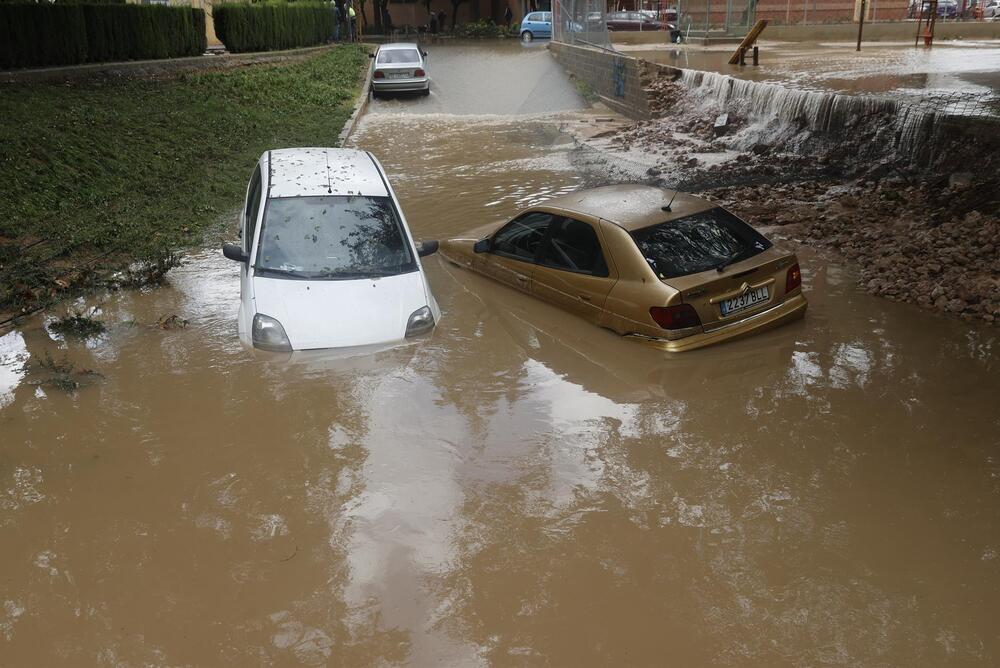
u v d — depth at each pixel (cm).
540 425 556
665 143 1708
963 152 1119
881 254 891
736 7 3519
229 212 1174
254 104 1986
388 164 1527
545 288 754
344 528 449
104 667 354
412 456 519
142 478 496
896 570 409
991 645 361
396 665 355
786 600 391
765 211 1098
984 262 805
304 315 670
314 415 569
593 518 456
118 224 1033
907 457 509
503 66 2928
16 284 818
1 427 557
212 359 654
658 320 645
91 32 1939
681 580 406
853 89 1549
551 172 1434
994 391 590
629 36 3441
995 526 442
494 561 422
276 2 3078
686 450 523
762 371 626
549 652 362
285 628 376
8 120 1297
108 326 730
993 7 3694
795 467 501
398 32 4975
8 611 387
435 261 912
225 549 431
